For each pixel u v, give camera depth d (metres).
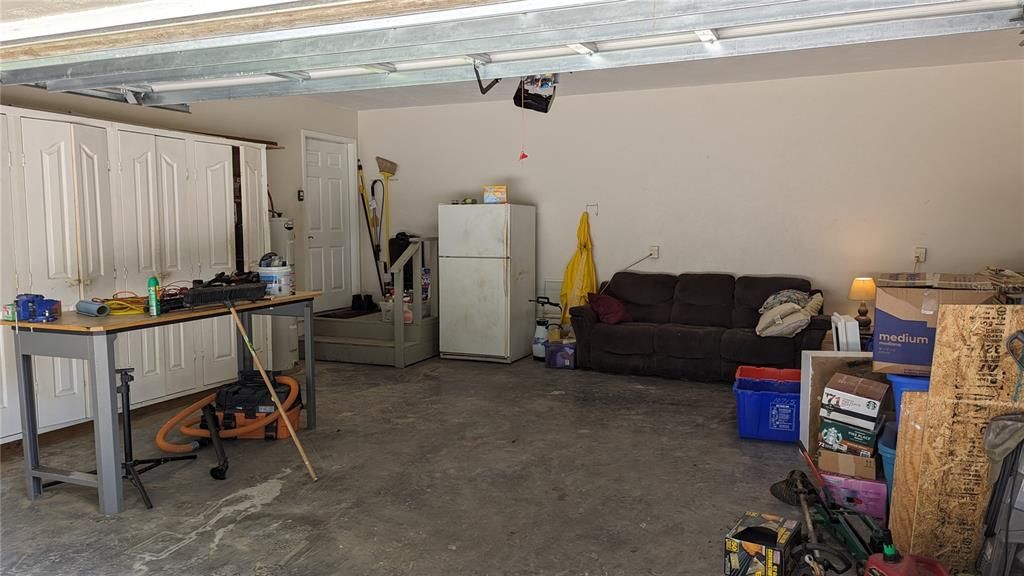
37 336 3.27
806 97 6.03
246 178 5.62
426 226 7.53
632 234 6.72
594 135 6.79
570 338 6.59
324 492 3.47
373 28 2.83
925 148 5.72
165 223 4.93
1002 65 5.46
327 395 5.36
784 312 5.42
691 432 4.42
